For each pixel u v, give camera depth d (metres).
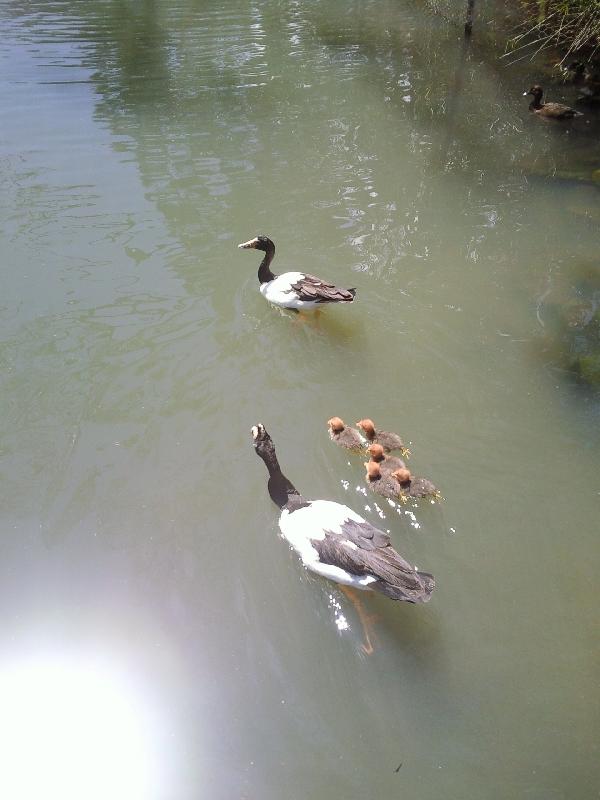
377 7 7.69
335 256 3.49
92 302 3.15
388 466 2.34
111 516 2.20
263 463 2.39
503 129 4.98
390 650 1.81
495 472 2.34
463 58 6.24
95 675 1.78
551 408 2.61
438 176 4.30
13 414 2.57
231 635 1.86
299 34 6.78
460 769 1.56
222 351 2.89
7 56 6.11
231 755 1.61
